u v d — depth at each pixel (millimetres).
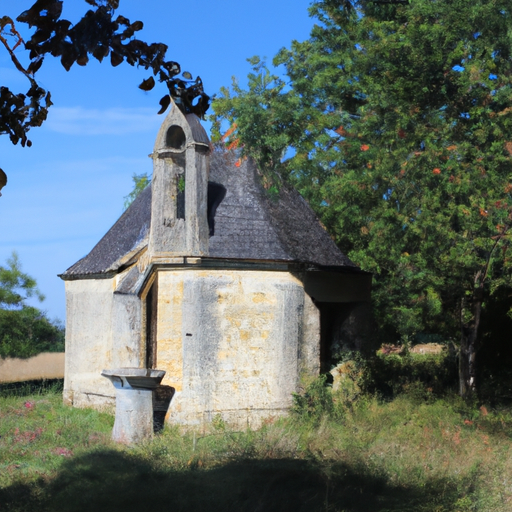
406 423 13891
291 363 15133
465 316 16328
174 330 14672
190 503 8195
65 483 9055
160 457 10930
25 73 4121
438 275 14719
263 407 14789
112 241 18219
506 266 14164
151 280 15031
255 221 15805
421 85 16234
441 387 17906
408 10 16812
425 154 14219
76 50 4031
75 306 18234
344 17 19688
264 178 16438
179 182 15633
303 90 15742
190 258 14617
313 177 15172
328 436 12227
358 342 17344
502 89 15211
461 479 8992
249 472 9297
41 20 3955
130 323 15000
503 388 17859
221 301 14781
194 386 14461
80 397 17703
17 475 10031
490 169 14359
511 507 8180
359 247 15688
